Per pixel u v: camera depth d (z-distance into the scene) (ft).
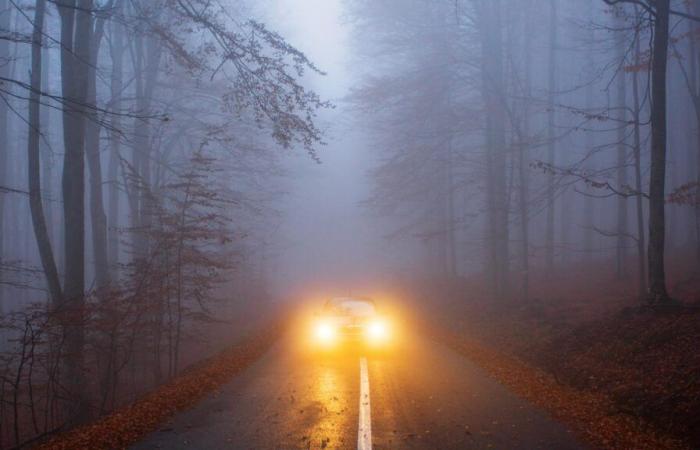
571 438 23.52
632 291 69.36
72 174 45.19
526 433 24.21
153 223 59.72
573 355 41.39
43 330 34.45
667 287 61.62
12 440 40.96
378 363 43.68
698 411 24.99
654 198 44.37
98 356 45.80
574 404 29.40
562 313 60.64
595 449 22.17
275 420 26.25
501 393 32.32
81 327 39.60
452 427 25.08
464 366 42.06
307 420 26.22
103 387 45.06
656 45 45.01
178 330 49.52
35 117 47.29
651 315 41.42
